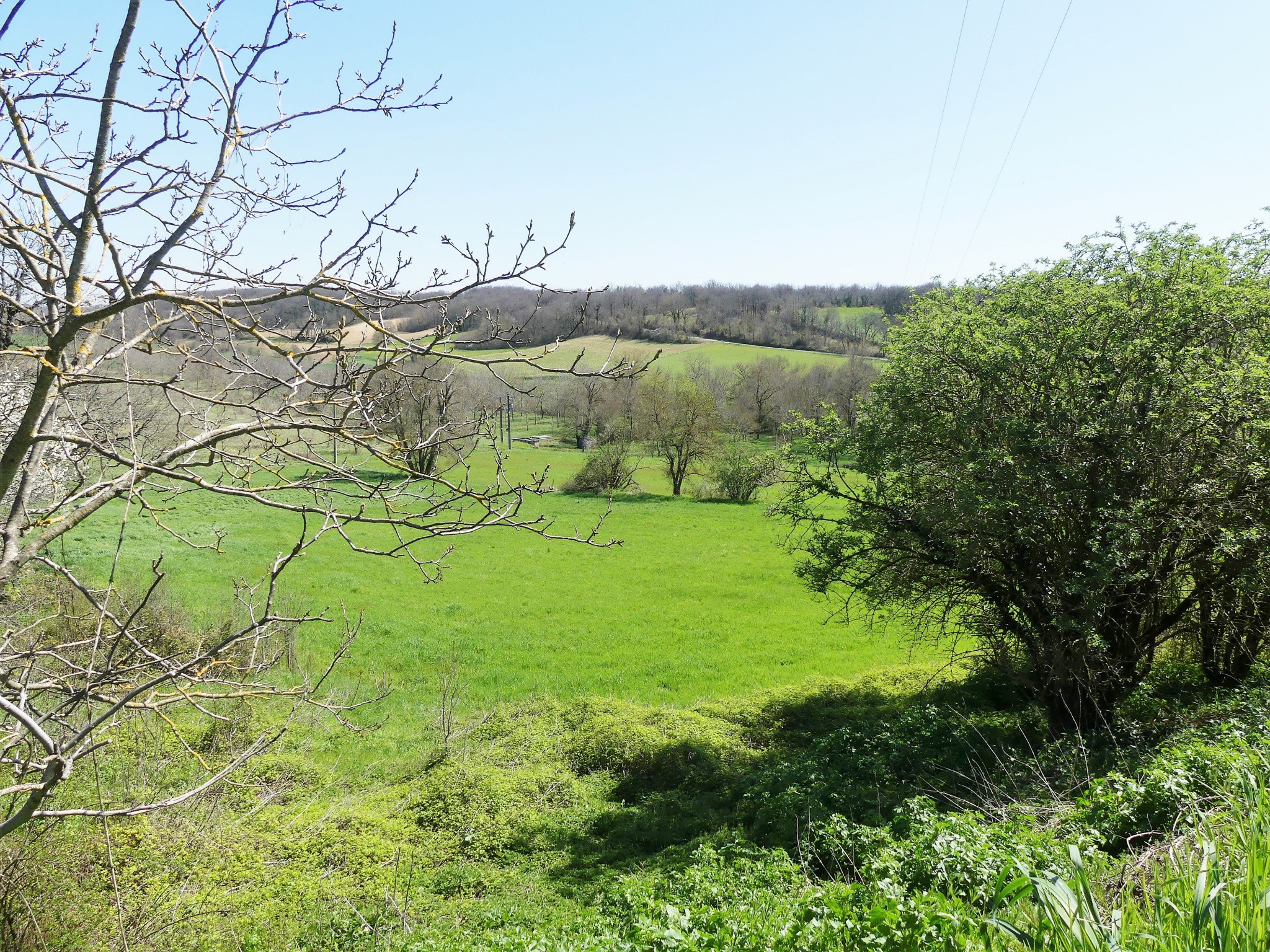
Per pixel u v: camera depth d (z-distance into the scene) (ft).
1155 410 39.78
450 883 33.17
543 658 78.48
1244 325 38.68
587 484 199.31
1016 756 40.50
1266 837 12.39
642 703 65.21
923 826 25.21
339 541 127.54
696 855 30.27
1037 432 39.50
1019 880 14.08
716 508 180.65
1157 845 16.94
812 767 41.09
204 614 69.15
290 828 36.14
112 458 11.62
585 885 32.65
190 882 29.32
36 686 12.12
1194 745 24.82
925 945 15.01
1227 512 37.99
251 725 46.75
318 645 76.02
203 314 12.96
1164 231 40.55
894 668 69.72
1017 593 44.11
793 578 118.73
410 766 47.24
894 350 48.65
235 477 14.90
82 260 10.86
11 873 22.77
